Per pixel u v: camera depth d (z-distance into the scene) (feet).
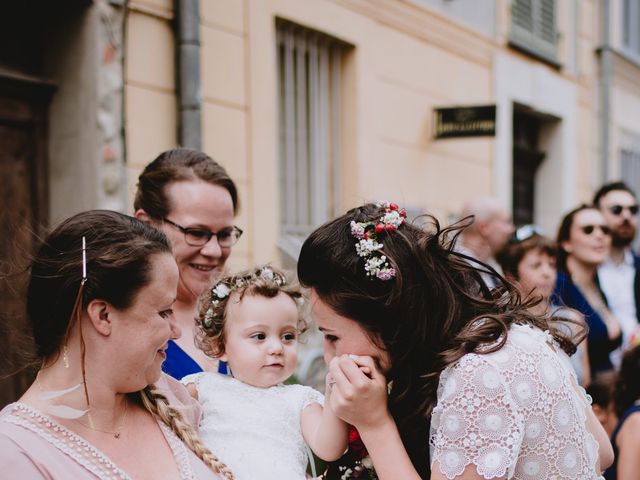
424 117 19.80
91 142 12.05
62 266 4.69
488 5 22.65
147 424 5.31
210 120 13.93
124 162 12.44
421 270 5.27
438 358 5.16
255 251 14.79
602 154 30.07
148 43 12.94
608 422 10.00
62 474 4.49
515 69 23.93
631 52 32.07
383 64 18.26
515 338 5.25
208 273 7.61
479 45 22.13
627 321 14.32
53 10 12.21
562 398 5.10
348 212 5.59
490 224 15.52
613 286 14.49
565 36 27.12
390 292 5.15
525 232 12.85
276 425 6.38
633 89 33.14
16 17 12.01
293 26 16.11
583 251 13.28
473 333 5.19
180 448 5.28
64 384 4.79
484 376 4.93
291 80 16.33
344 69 17.51
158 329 4.89
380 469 5.11
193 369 7.24
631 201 14.88
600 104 29.99
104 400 4.89
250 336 6.61
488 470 4.76
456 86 21.13
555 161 27.50
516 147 25.95
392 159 18.62
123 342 4.78
